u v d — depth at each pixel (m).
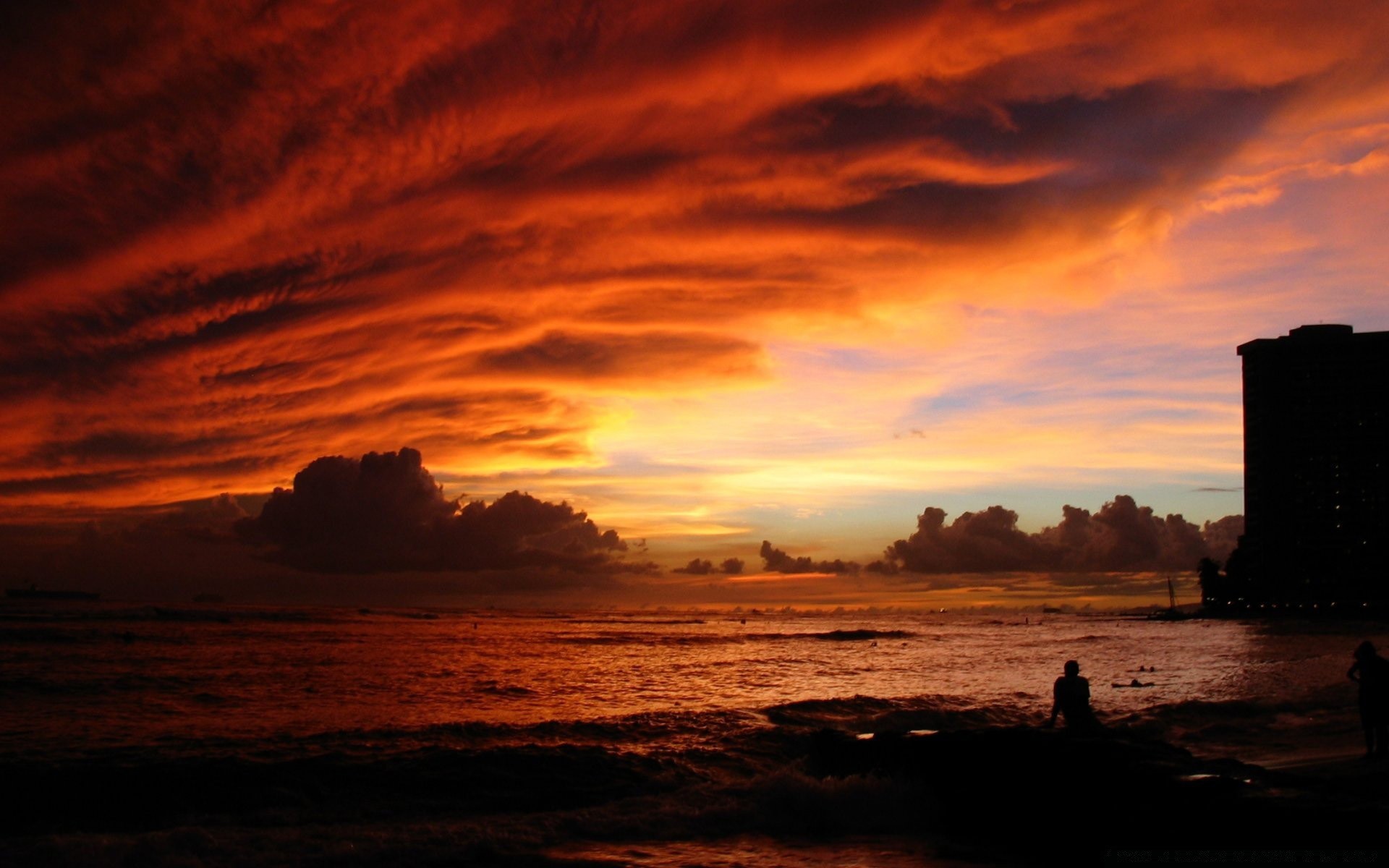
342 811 13.41
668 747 17.91
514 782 14.95
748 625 146.62
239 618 99.94
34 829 12.45
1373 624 132.62
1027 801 12.38
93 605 149.38
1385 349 171.88
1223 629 116.88
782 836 12.10
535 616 182.88
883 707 23.98
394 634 76.00
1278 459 174.62
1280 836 9.75
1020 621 190.88
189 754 16.22
